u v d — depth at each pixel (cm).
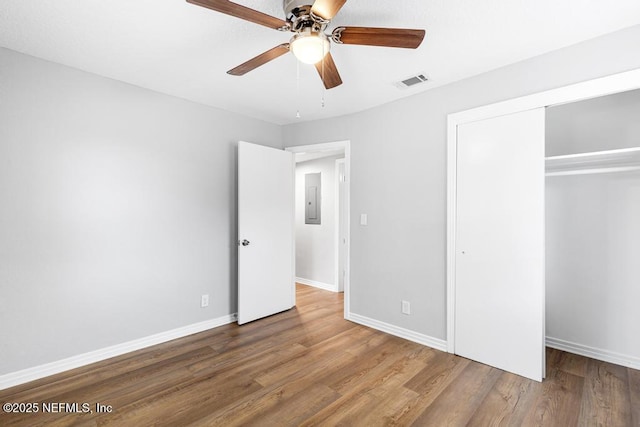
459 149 251
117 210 255
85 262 239
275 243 359
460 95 253
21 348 212
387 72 240
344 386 209
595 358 247
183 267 296
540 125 212
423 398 196
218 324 323
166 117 285
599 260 248
